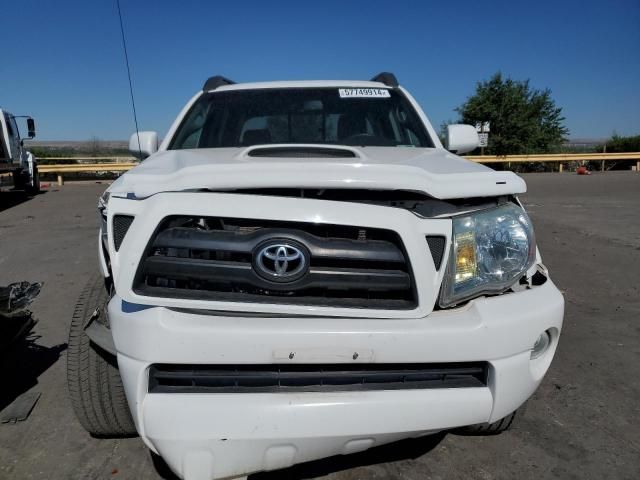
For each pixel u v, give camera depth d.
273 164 2.21
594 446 2.79
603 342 4.18
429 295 2.07
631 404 3.23
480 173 2.35
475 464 2.63
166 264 2.04
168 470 2.57
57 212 12.49
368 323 2.03
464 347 2.06
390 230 2.04
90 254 7.50
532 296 2.29
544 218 10.88
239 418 1.94
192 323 1.99
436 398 2.05
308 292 2.06
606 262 6.91
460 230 2.17
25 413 3.07
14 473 2.56
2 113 14.75
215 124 3.67
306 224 2.03
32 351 4.02
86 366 2.52
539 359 2.32
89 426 2.67
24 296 3.17
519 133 31.59
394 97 3.94
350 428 1.99
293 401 1.97
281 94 3.88
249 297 2.03
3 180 14.75
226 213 2.01
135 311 2.06
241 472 2.03
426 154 2.98
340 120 3.68
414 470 2.58
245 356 1.97
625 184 19.22
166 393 2.01
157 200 2.05
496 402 2.13
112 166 21.42
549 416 3.09
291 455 2.02
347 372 2.05
